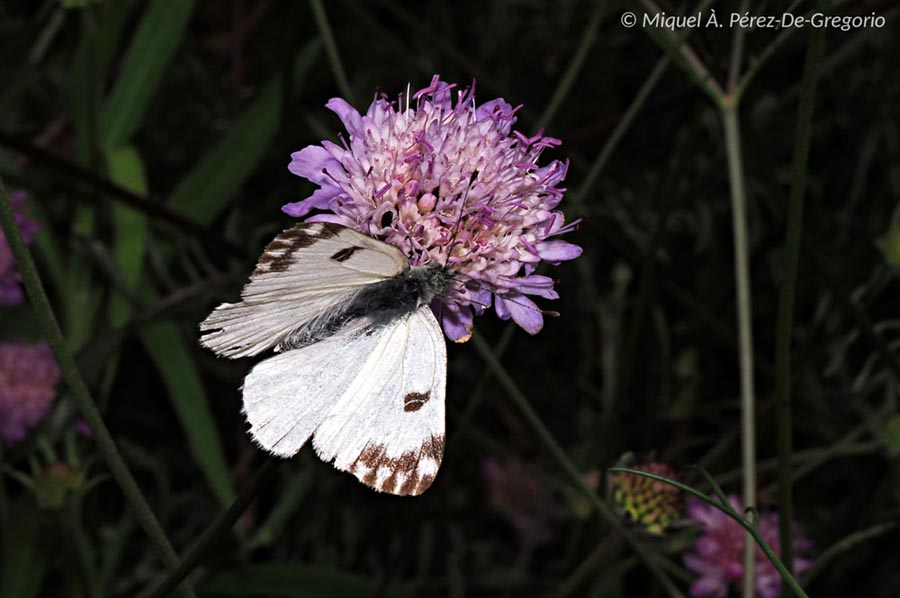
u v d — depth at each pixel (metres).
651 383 0.62
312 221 0.40
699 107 0.50
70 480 0.48
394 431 0.41
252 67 0.66
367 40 0.65
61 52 0.64
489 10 0.69
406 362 0.41
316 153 0.42
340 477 0.60
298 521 0.61
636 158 0.65
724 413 0.65
